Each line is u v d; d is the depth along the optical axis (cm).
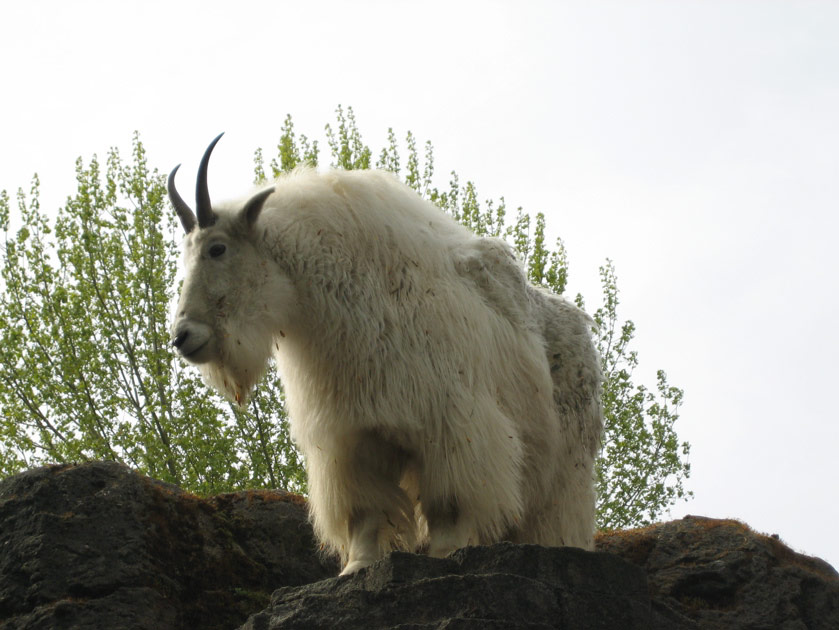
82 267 2253
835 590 1212
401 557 895
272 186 1048
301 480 2109
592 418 1179
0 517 1091
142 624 1032
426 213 1117
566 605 894
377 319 1015
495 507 1010
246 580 1164
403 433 1012
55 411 2144
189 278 1034
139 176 2353
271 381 2167
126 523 1101
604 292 2386
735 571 1206
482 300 1082
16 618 1019
